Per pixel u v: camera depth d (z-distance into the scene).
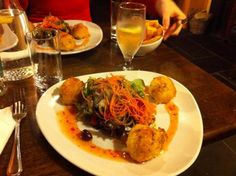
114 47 0.62
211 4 1.95
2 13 0.49
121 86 0.39
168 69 0.55
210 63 1.57
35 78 0.48
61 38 0.56
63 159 0.34
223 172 0.86
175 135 0.37
